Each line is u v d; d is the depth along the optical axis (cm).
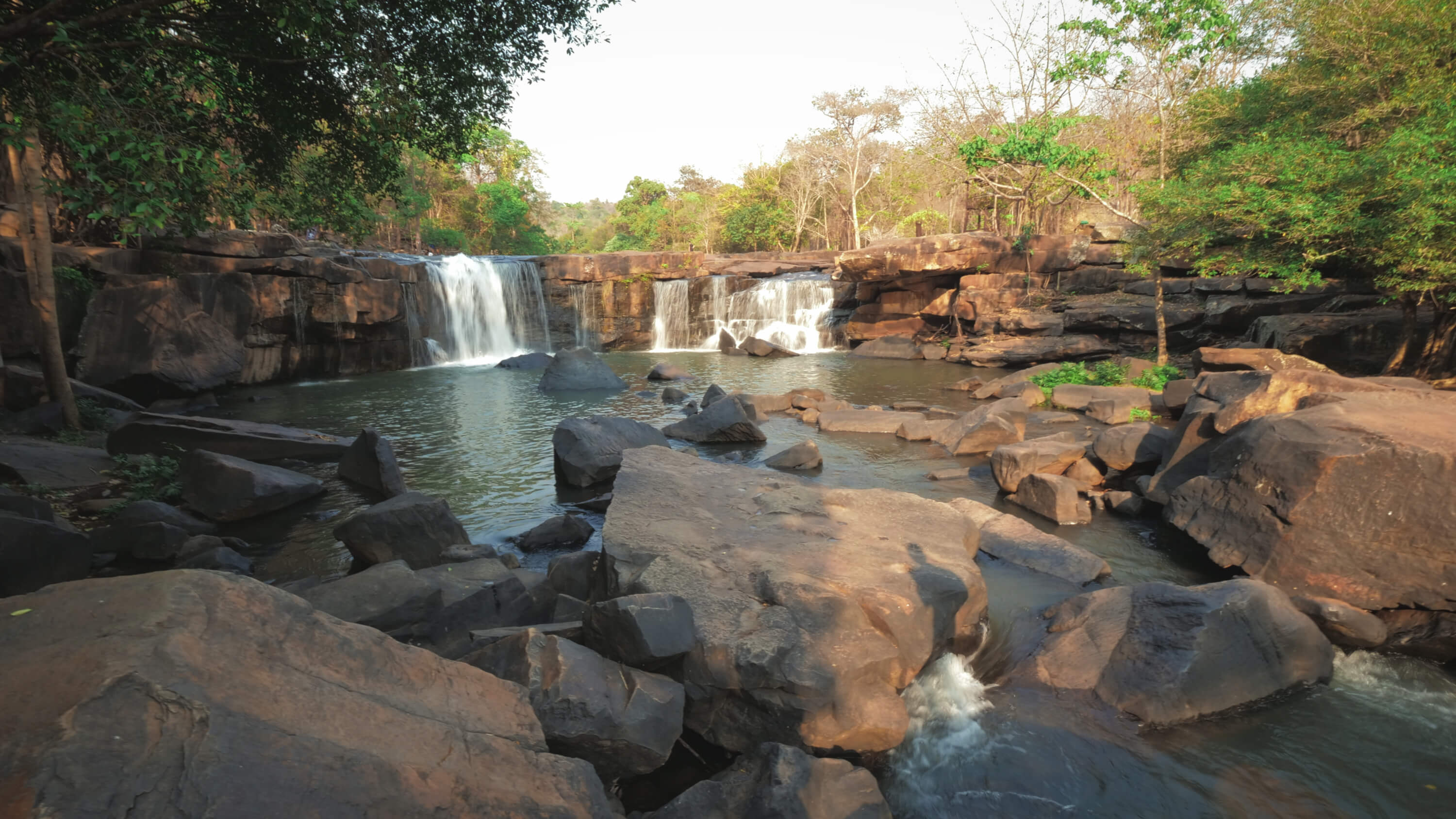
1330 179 1350
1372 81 1484
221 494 980
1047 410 1667
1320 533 672
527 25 1146
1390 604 633
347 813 258
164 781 233
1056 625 628
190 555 810
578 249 10494
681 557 642
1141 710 515
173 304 1836
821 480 1155
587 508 1045
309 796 255
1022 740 500
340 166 1285
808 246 6975
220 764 245
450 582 662
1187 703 517
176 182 749
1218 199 1494
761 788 405
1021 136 2070
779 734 478
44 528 658
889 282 3150
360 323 2481
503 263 3216
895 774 472
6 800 213
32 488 998
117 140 677
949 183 3803
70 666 261
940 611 582
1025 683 561
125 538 808
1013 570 783
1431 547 623
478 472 1244
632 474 929
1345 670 589
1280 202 1389
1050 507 958
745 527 739
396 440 1489
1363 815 433
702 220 7744
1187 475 939
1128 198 2991
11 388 1391
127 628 282
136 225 692
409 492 845
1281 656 558
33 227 1333
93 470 1109
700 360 2973
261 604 327
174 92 769
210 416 1727
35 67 718
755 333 3488
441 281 2897
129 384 1727
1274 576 688
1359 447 671
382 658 350
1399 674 584
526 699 393
